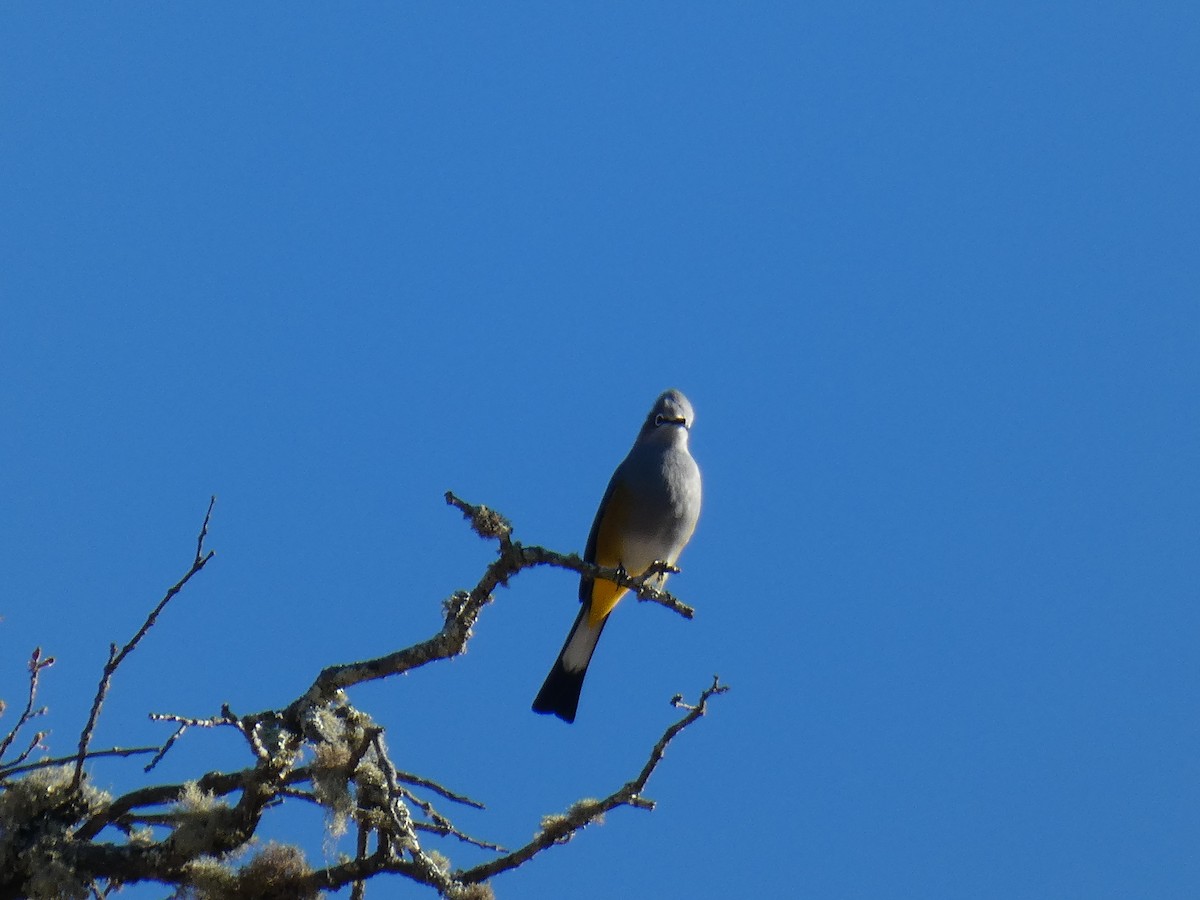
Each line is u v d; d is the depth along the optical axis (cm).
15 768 1135
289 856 1104
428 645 1109
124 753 1125
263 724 1126
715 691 1094
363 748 1077
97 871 1125
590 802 1116
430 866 1091
